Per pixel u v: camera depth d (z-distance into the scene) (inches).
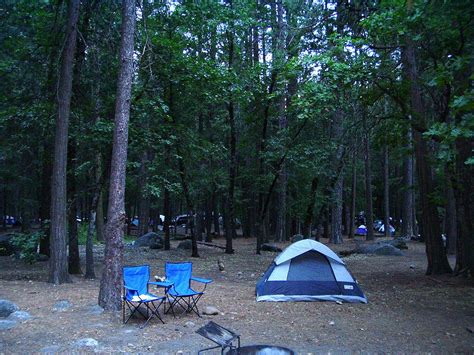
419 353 239.3
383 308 351.6
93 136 496.1
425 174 518.9
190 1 629.6
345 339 266.8
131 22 355.6
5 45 526.9
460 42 414.0
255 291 414.6
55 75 510.9
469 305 358.0
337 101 522.9
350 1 510.0
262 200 887.7
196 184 864.9
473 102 249.4
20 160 765.3
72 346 245.8
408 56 485.4
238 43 840.9
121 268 338.0
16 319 299.1
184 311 338.0
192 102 694.5
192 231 804.6
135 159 712.4
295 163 827.4
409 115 516.7
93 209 528.4
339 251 879.7
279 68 722.8
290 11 699.4
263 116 881.5
